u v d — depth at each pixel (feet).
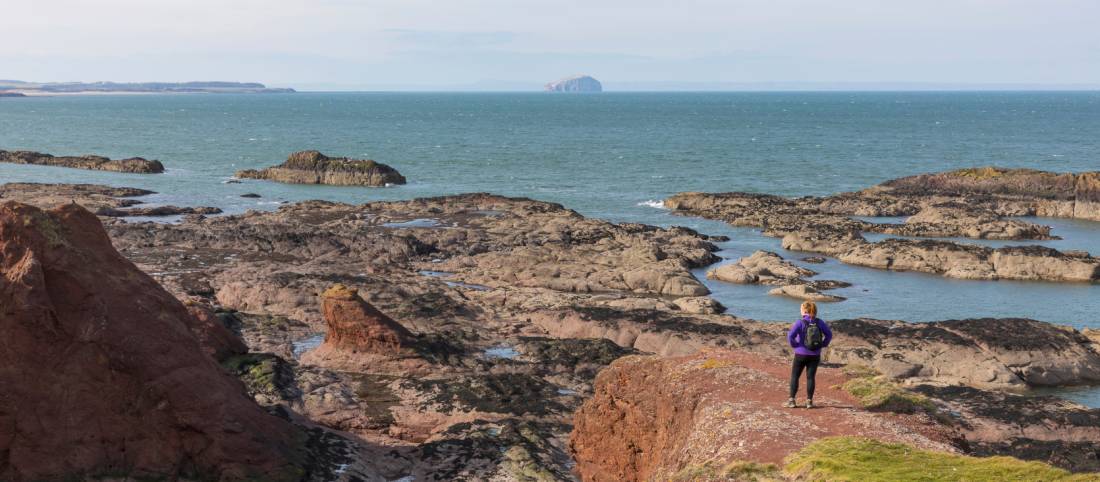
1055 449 105.19
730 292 216.33
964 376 151.02
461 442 108.06
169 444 92.53
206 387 95.81
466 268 231.30
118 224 271.69
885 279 231.50
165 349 95.55
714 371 86.99
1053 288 222.69
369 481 98.89
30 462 88.43
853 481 60.44
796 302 207.00
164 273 208.33
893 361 152.66
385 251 242.58
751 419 73.87
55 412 89.66
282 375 126.52
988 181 375.66
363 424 118.52
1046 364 153.48
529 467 101.19
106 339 92.07
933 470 61.36
